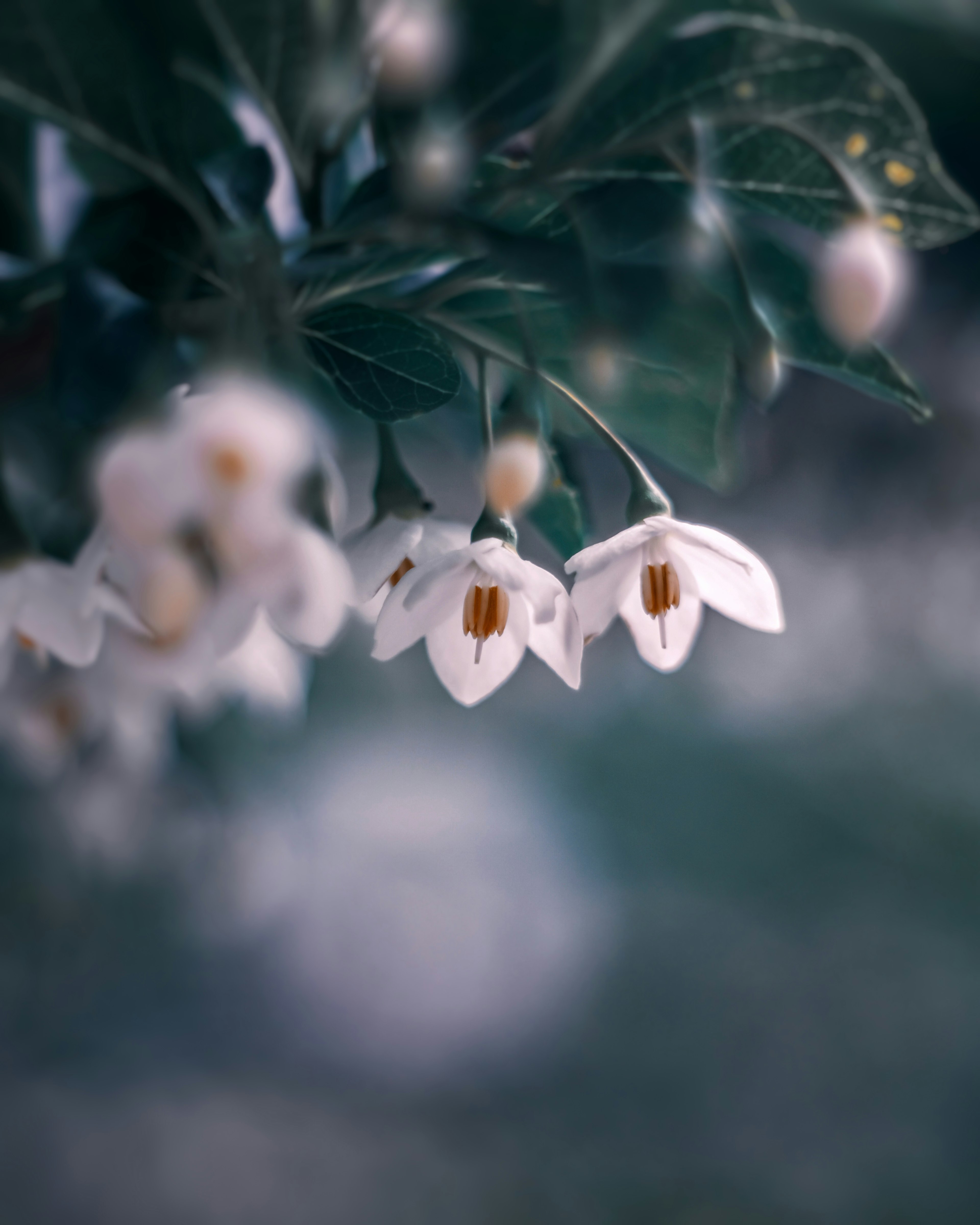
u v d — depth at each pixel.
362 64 0.19
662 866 1.18
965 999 1.00
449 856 1.17
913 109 0.19
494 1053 0.97
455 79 0.19
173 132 0.19
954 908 1.08
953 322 0.57
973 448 0.71
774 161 0.19
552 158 0.19
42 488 0.23
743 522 0.88
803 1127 0.89
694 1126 0.89
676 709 1.19
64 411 0.18
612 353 0.19
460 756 1.25
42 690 0.26
